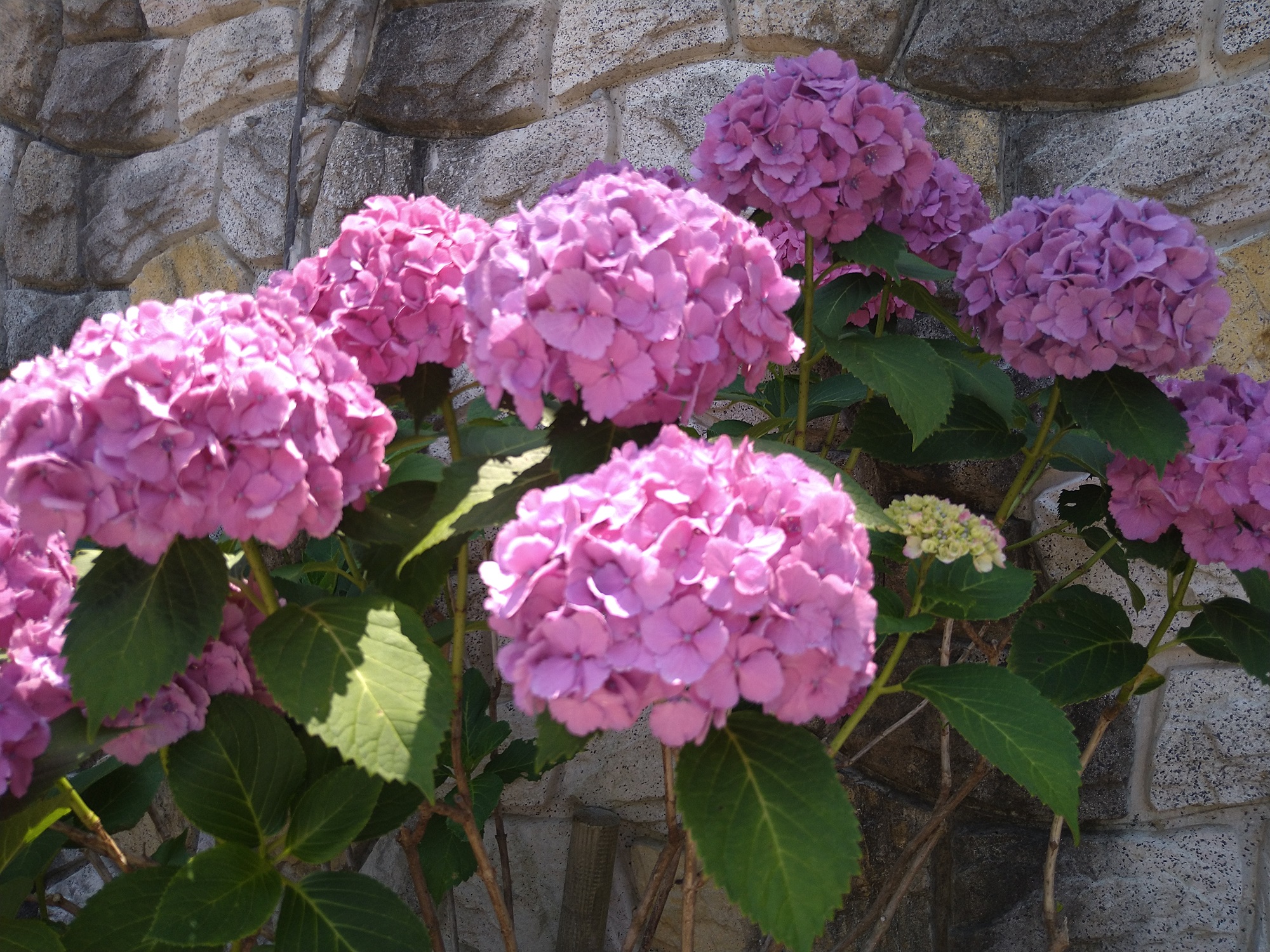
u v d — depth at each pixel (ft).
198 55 10.18
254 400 3.36
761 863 3.04
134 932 3.99
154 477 3.20
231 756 4.02
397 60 8.82
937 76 7.17
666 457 3.16
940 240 6.11
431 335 4.32
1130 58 6.61
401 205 4.68
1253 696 6.28
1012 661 5.42
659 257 3.49
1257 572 5.19
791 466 3.52
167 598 3.58
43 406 3.30
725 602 2.84
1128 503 5.13
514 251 3.64
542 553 3.00
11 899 4.45
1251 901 6.31
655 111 7.70
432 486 4.42
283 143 9.41
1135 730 6.55
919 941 7.04
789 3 7.37
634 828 7.82
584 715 2.91
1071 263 4.89
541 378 3.50
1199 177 6.38
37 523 3.26
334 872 4.01
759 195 5.31
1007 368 6.92
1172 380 5.92
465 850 6.20
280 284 4.73
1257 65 6.33
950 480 7.13
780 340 3.95
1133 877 6.51
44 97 11.62
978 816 6.97
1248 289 6.28
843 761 6.56
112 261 10.80
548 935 7.82
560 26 8.18
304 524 3.57
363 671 3.59
